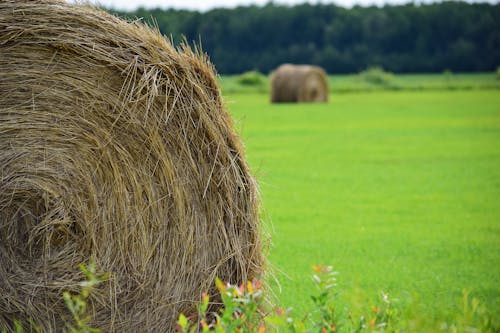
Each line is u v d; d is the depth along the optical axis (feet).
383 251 46.16
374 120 141.59
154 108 27.09
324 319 22.95
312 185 72.18
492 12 395.96
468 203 62.90
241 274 27.94
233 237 27.84
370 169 82.12
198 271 27.61
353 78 312.71
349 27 392.47
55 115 26.96
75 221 27.09
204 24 344.28
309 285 37.47
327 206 62.03
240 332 21.66
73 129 27.02
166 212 27.32
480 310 22.61
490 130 120.98
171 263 27.45
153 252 27.32
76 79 26.96
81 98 26.96
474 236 50.65
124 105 26.96
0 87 26.76
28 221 27.17
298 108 173.99
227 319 21.66
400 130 122.62
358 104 188.65
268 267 29.45
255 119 144.15
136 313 27.37
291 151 96.73
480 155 92.27
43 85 26.89
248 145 103.09
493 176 76.95
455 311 30.68
